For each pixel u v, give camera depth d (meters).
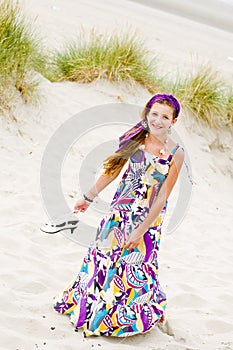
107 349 8.11
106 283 8.46
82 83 20.55
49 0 34.97
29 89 17.19
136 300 8.48
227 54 35.12
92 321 8.41
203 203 16.97
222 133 21.33
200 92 21.34
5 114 16.11
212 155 20.41
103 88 20.39
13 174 14.45
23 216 12.52
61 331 8.38
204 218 15.70
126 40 21.86
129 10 42.03
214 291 10.96
